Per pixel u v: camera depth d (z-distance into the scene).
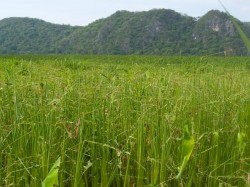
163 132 3.16
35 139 3.05
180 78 4.82
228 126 3.88
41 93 3.54
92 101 3.90
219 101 4.05
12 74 4.67
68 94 3.72
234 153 3.48
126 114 3.67
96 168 3.35
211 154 3.53
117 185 3.33
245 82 5.69
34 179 2.83
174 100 3.90
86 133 3.33
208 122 3.84
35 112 3.25
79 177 2.95
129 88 4.26
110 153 3.55
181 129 3.41
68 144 3.30
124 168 3.38
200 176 3.37
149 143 3.38
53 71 5.40
